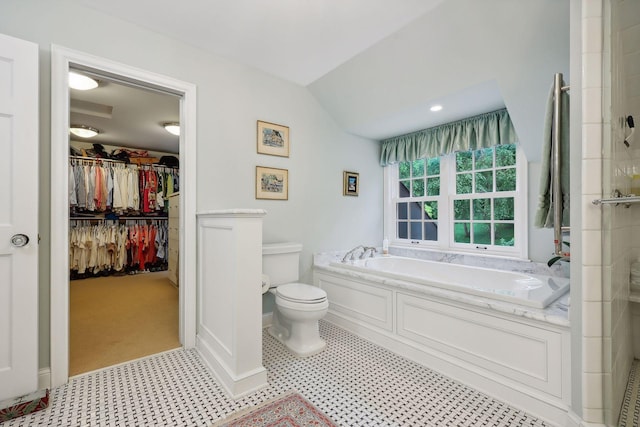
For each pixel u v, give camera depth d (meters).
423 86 2.43
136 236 5.23
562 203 1.53
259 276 1.82
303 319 2.19
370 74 2.58
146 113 3.72
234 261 1.73
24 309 1.60
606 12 1.27
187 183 2.28
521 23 1.79
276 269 2.66
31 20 1.71
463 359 1.84
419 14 1.96
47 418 1.49
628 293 1.67
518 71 2.01
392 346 2.25
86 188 4.67
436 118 2.92
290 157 2.93
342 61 2.56
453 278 2.87
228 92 2.51
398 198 3.74
